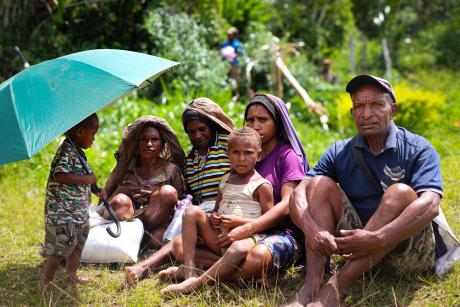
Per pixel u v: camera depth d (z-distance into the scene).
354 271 3.64
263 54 12.44
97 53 4.09
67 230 4.01
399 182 3.83
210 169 4.89
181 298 3.84
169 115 8.66
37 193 6.75
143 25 11.01
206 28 12.53
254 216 4.15
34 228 5.59
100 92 3.71
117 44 10.80
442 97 12.05
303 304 3.57
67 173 3.97
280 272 4.19
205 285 3.88
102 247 4.54
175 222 4.74
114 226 4.66
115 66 3.94
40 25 10.45
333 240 3.58
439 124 10.34
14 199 6.41
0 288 4.23
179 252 4.32
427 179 3.68
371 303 3.64
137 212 4.89
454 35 22.02
